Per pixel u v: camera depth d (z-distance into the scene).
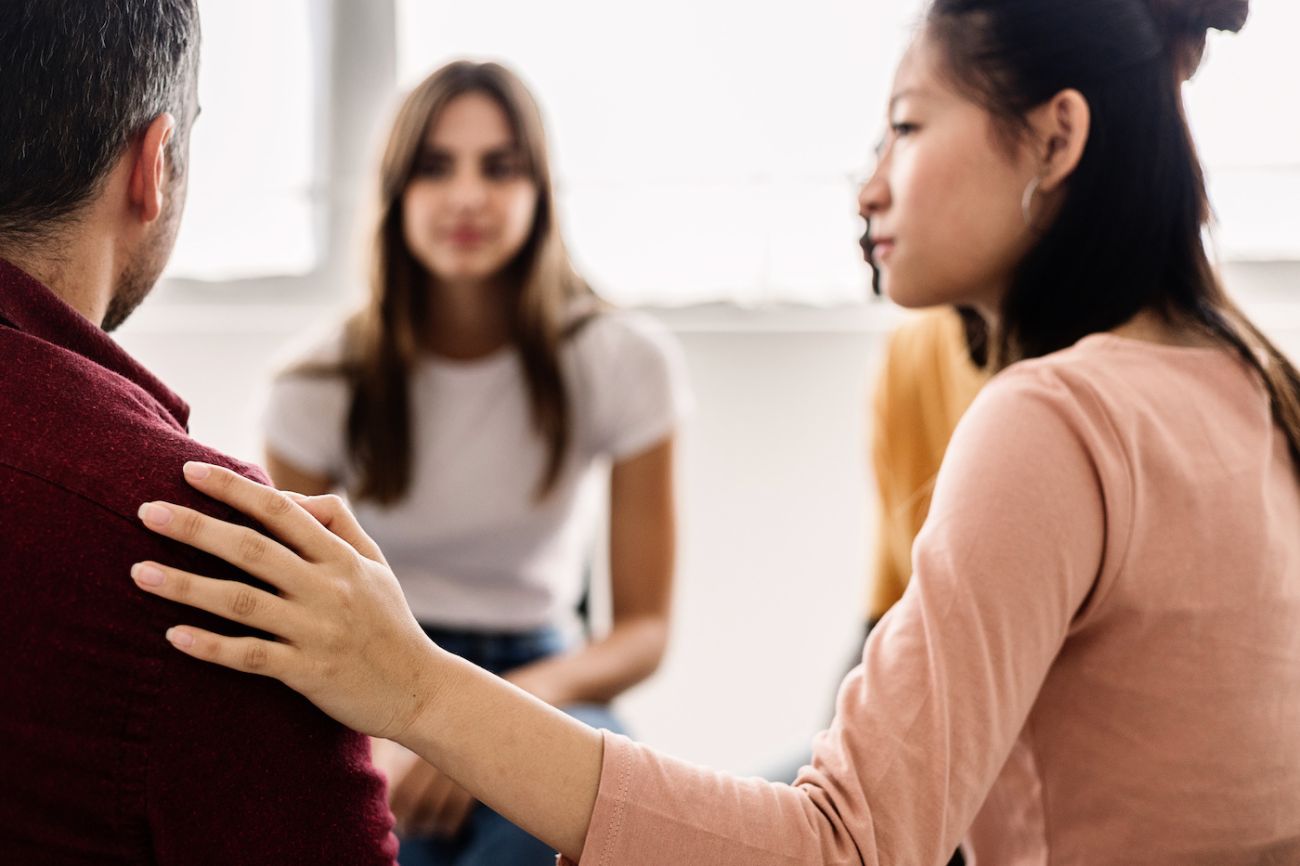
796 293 1.86
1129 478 0.65
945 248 0.77
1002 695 0.62
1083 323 0.76
